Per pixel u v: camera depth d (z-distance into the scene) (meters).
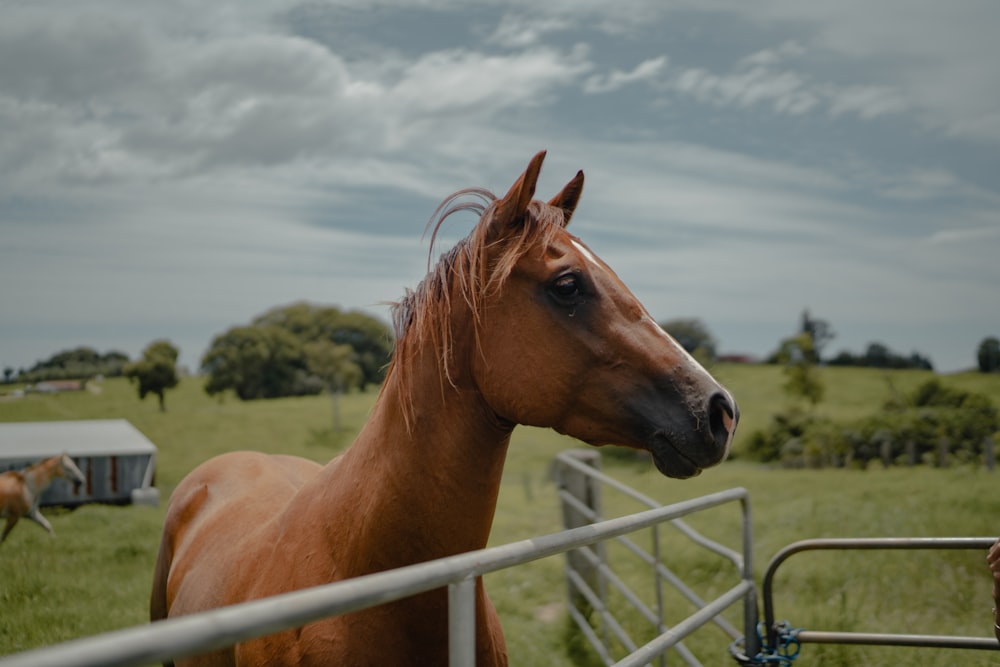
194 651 0.81
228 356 40.50
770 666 2.91
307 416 31.81
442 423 1.77
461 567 1.30
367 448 1.85
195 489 3.09
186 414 31.12
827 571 6.14
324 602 0.99
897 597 5.43
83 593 5.26
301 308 47.69
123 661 0.73
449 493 1.76
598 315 1.74
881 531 7.80
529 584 6.77
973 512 8.95
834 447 22.62
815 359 32.06
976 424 21.91
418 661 1.74
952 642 2.69
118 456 10.92
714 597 5.89
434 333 1.77
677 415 1.68
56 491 10.45
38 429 12.67
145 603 5.13
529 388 1.73
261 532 2.21
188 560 2.63
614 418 1.72
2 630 4.40
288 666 1.76
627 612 5.73
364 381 42.22
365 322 47.00
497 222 1.79
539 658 5.01
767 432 25.95
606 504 12.47
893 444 21.80
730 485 14.90
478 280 1.76
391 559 1.76
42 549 7.10
